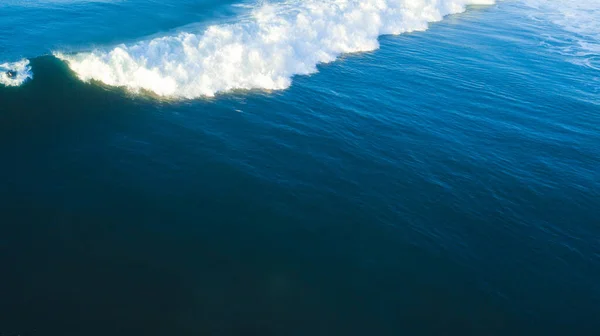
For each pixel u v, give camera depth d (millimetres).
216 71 22656
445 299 12992
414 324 12227
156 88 20766
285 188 16312
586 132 22688
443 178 18031
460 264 14156
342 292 12820
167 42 23859
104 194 14836
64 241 12992
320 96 23109
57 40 24391
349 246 14312
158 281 12297
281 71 24594
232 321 11602
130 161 16422
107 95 19906
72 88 19922
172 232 13883
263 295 12406
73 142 16938
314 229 14758
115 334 10820
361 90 24375
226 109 20578
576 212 17031
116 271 12375
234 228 14367
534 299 13320
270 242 14070
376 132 20594
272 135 19234
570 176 19094
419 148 19812
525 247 15133
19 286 11539
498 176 18562
